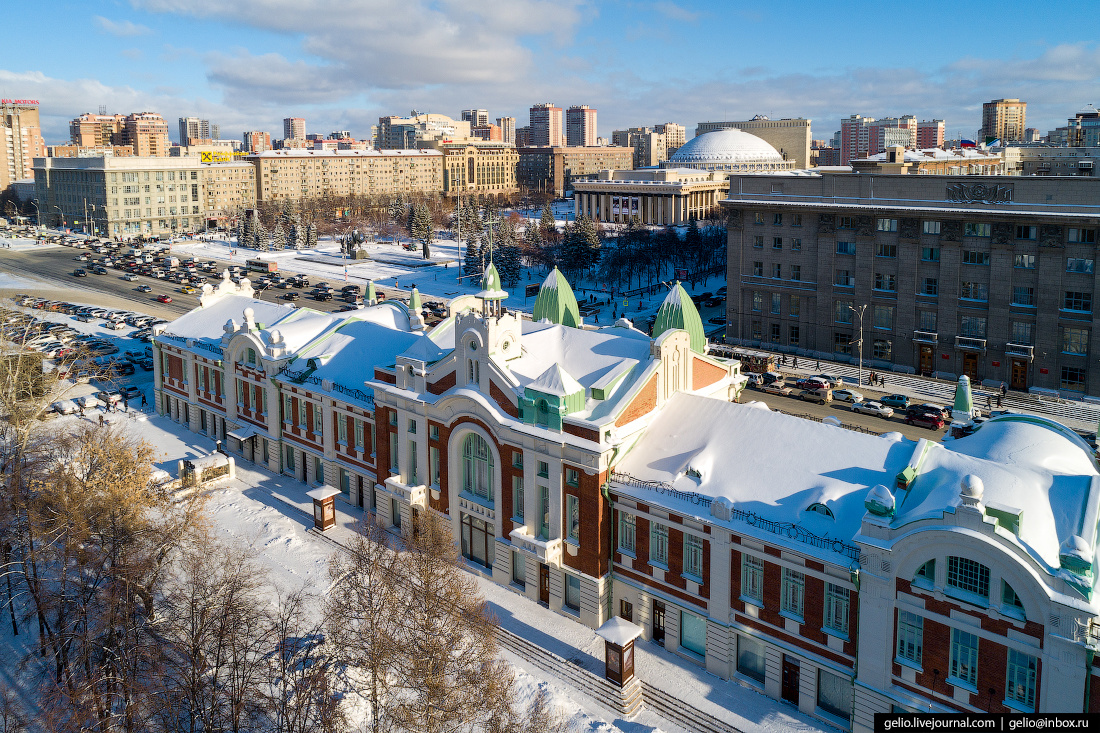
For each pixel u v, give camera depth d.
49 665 56.06
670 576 52.94
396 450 69.12
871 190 121.75
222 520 72.50
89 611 52.19
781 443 52.50
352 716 47.50
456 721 44.38
